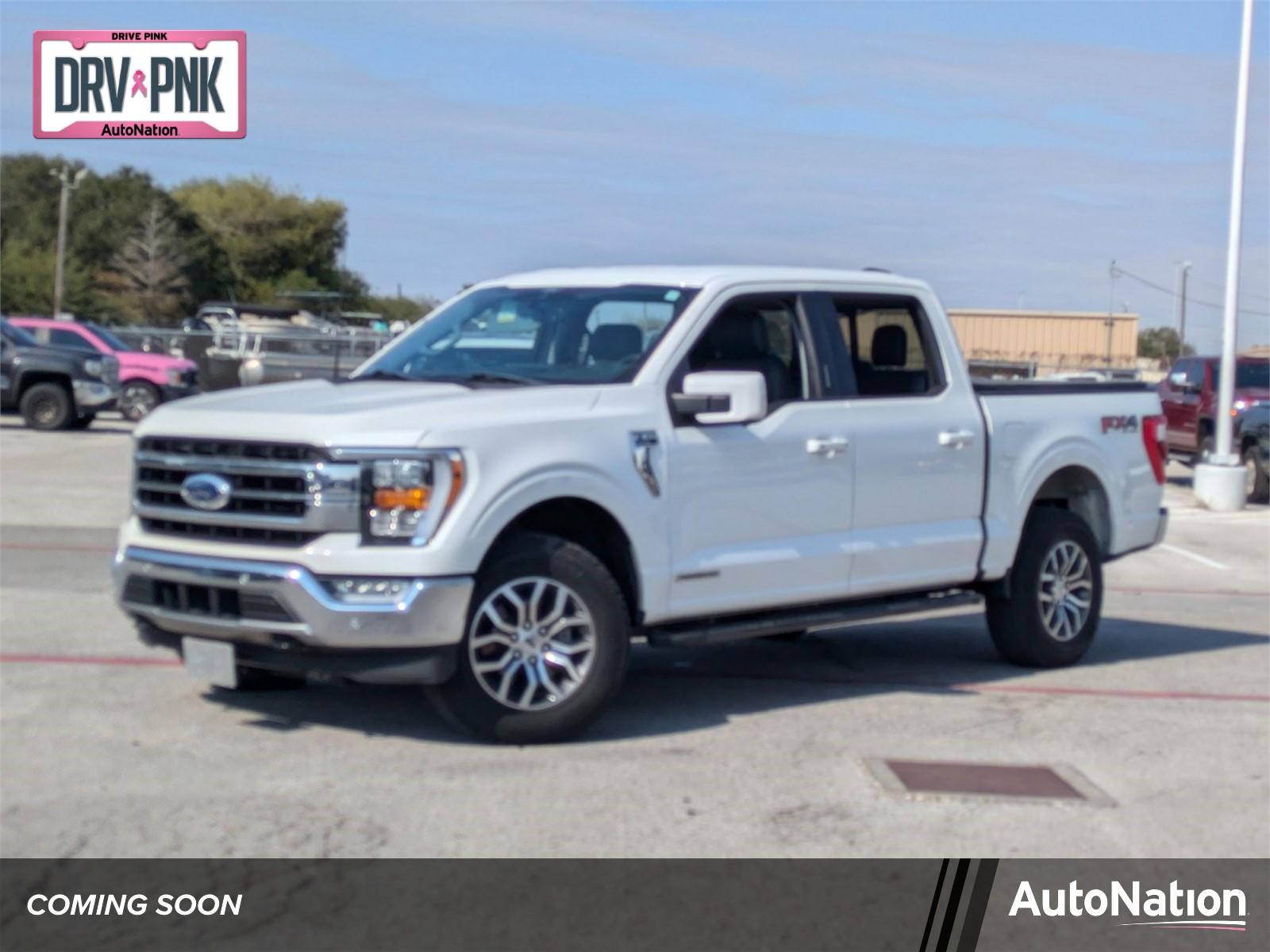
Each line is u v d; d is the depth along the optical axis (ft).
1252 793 20.15
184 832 17.25
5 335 84.17
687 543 22.41
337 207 280.92
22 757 20.10
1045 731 23.30
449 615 19.71
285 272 275.80
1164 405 79.05
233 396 22.43
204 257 249.55
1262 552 50.93
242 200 272.92
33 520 47.06
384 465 19.63
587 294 24.17
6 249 216.13
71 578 35.60
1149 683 27.37
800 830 17.95
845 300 25.30
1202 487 64.39
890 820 18.43
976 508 26.55
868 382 25.57
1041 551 27.76
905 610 25.66
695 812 18.47
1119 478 29.32
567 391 21.75
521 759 20.51
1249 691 26.89
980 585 27.61
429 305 223.71
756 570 23.21
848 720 23.58
